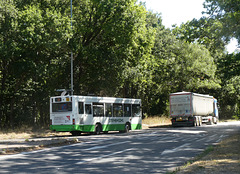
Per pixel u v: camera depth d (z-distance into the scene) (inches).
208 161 337.4
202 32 778.8
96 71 1322.6
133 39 1274.6
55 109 936.9
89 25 1290.6
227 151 418.9
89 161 396.5
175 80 1966.0
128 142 655.1
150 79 1721.2
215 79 1969.7
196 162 338.6
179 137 783.1
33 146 546.0
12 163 378.9
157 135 861.8
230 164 308.8
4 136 922.1
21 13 1122.7
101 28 1272.1
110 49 1302.9
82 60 1332.4
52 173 313.4
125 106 1095.0
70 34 1140.5
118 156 443.2
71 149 530.9
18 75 1205.1
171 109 1413.6
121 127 1063.0
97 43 1371.8
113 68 1275.8
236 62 792.9
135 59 1358.3
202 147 550.6
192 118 1376.7
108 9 1186.6
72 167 350.6
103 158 423.8
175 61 1914.4
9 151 489.7
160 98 2234.3
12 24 1088.8
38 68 1134.4
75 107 911.7
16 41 1130.7
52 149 531.5
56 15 1116.5
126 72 1334.9
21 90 1574.8
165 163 379.9
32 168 343.0
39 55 1229.7
